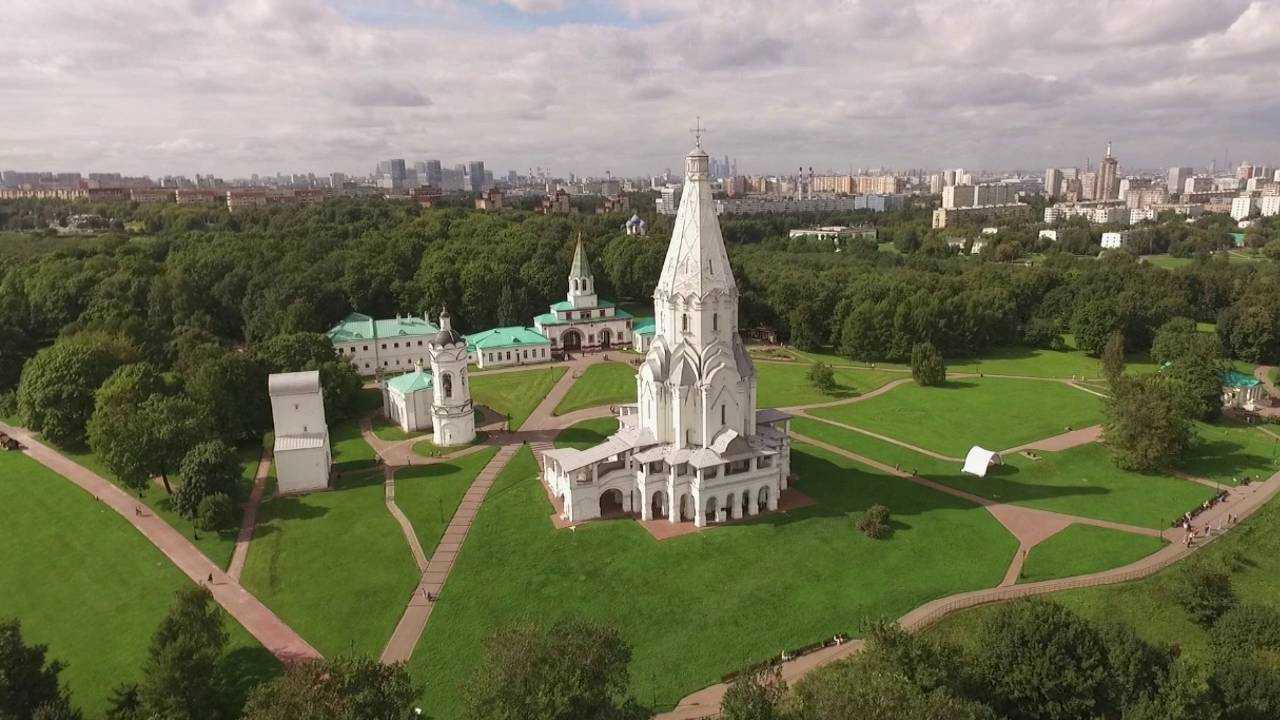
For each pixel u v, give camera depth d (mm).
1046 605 62438
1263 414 142500
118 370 123375
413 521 98125
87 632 76188
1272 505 103688
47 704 56250
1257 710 56594
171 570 87250
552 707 48188
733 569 85438
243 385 127562
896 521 97188
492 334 188000
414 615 78062
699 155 94250
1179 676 56906
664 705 64625
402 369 181000
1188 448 120562
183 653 60094
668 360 97812
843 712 48344
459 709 64375
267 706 51312
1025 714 58469
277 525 97688
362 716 49875
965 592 81688
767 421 106750
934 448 126000
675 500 95062
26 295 196875
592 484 96188
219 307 198875
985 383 169125
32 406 124000
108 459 100500
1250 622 69500
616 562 87000
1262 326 186500
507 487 108125
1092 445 126062
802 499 103375
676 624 75812
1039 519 99500
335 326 188625
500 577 84438
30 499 105500
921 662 57188
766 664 69250
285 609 79438
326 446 112938
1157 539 94125
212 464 97625
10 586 84438
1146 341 198250
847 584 82625
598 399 152625
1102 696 56969
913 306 194000
